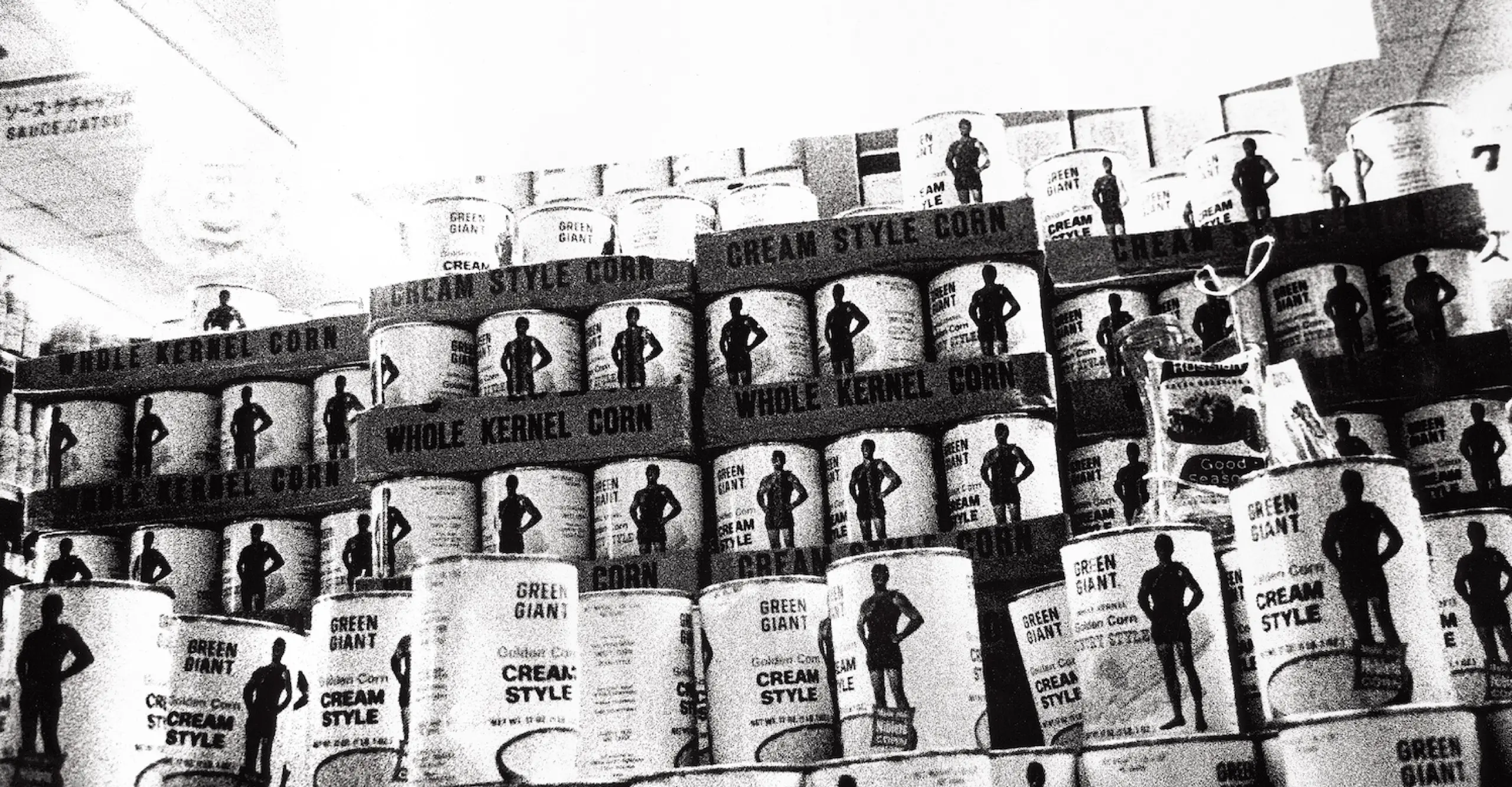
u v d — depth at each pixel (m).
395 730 1.75
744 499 2.06
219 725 1.77
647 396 2.11
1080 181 2.32
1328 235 2.12
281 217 3.68
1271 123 3.42
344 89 2.65
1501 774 1.38
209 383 2.48
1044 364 2.04
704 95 2.61
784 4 2.55
